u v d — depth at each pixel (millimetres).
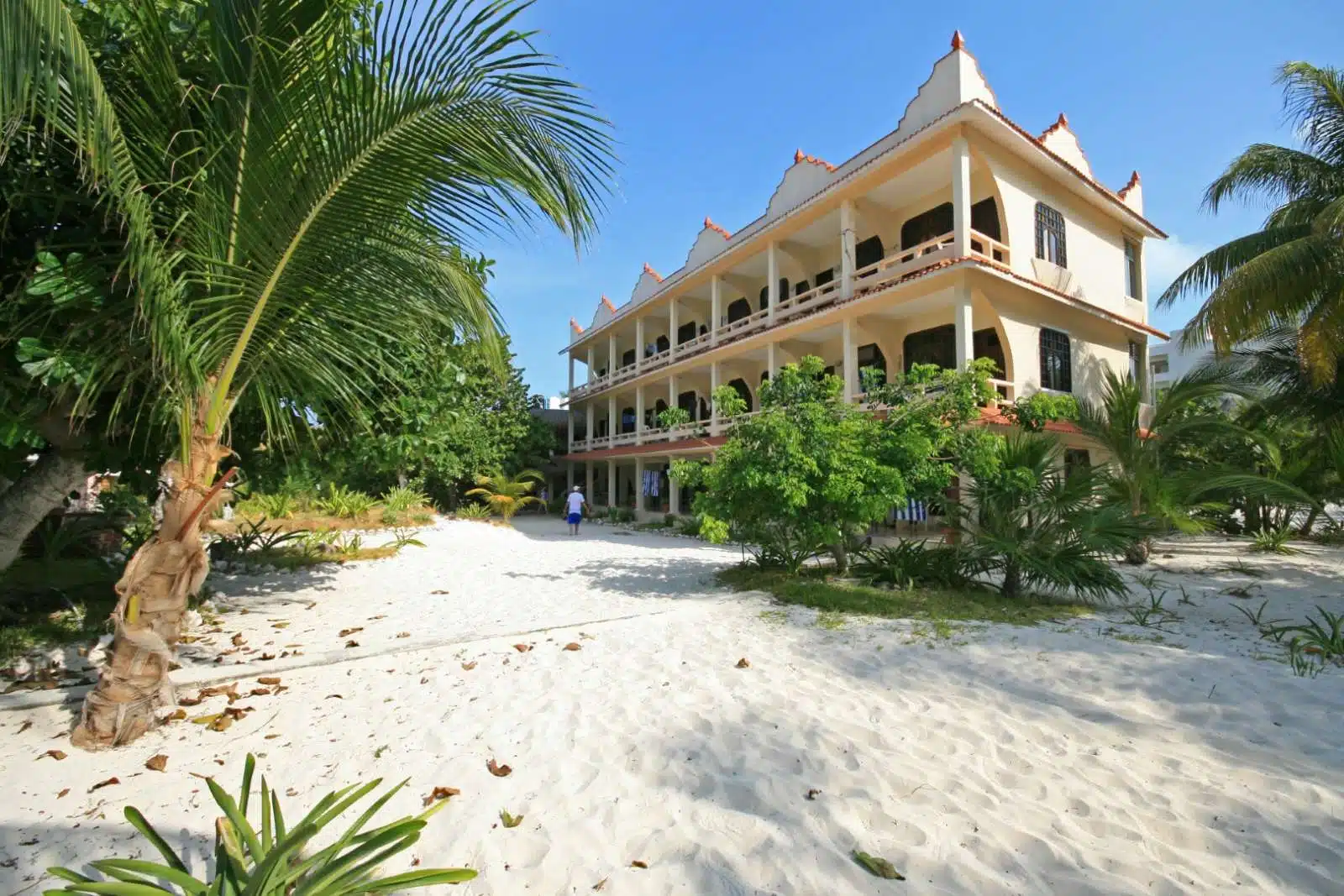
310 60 3189
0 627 5625
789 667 4957
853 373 14938
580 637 5883
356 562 11383
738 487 7516
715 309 20375
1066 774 3172
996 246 13211
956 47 13125
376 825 2826
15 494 5035
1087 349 15641
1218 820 2746
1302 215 11555
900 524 14078
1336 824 2693
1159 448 11336
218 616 6941
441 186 3500
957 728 3725
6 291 4160
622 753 3535
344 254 3574
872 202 15938
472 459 24438
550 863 2562
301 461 7086
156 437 4875
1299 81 11445
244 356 3770
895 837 2705
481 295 4539
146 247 2992
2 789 3064
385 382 6375
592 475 32500
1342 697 3994
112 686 3592
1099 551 7383
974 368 8047
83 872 2461
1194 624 6199
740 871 2492
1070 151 16203
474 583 9383
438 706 4227
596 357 34031
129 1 3561
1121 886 2352
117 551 9477
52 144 3512
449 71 3105
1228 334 10117
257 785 3182
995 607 6840
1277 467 11094
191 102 3529
